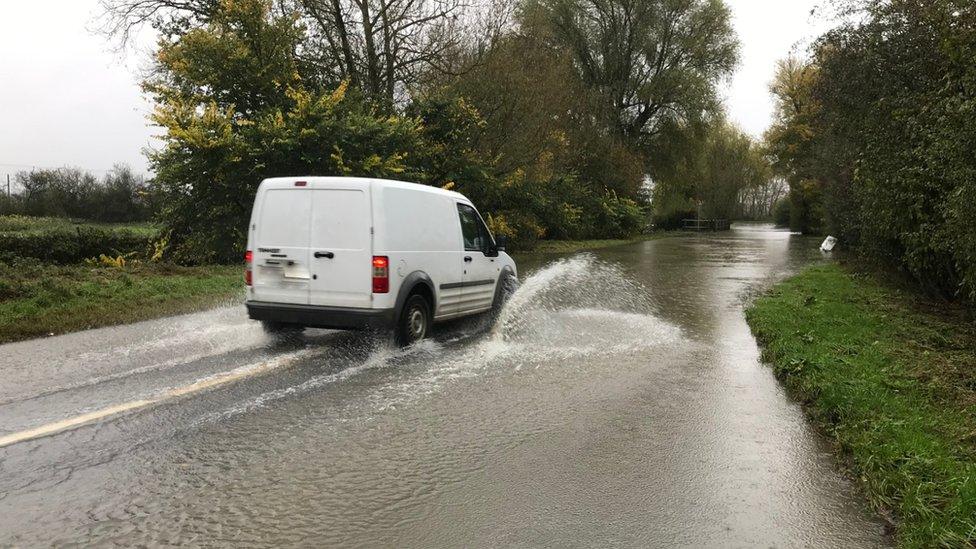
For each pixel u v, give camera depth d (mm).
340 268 7438
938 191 9016
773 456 4621
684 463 4453
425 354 7652
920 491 3793
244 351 7539
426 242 8141
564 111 29531
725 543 3361
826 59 13594
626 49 41344
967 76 7219
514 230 26875
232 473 4121
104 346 7668
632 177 40969
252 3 17953
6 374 6352
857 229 16312
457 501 3787
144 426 4949
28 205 35250
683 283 16250
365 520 3533
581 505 3771
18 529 3344
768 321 9672
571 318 10531
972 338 8672
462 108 22844
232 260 16922
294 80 19078
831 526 3580
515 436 4914
